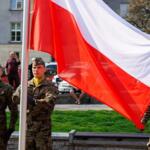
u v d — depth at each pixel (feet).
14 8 281.13
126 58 28.99
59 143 49.16
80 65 28.84
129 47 29.14
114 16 29.43
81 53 28.89
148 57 28.89
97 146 48.62
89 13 29.19
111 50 28.99
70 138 48.96
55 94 36.19
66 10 29.12
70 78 28.76
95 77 28.58
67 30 29.07
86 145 48.80
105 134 49.19
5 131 39.81
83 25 29.07
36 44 29.22
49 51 29.09
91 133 49.83
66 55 28.99
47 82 36.60
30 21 28.76
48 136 36.50
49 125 36.65
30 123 36.37
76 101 102.27
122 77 28.76
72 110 74.13
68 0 29.17
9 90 39.37
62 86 118.52
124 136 48.62
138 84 28.58
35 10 29.25
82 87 28.71
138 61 28.86
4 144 39.88
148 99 28.40
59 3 29.12
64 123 60.44
